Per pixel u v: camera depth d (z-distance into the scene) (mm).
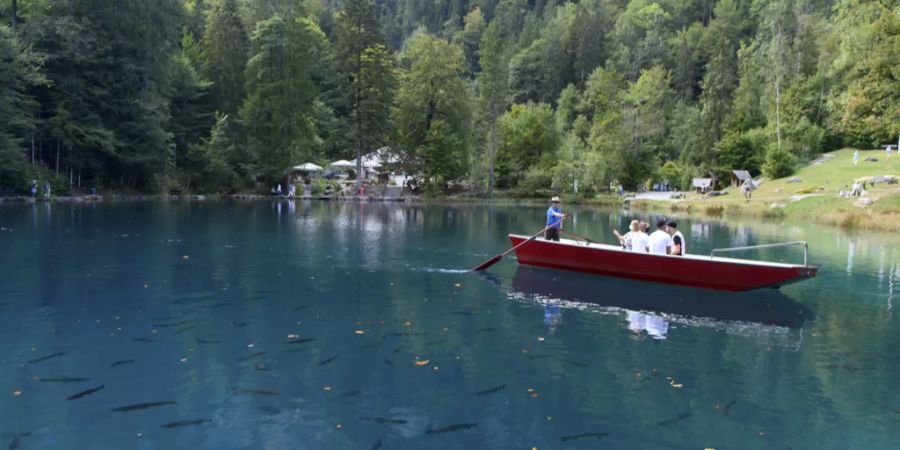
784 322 10289
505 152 59625
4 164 32094
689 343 8945
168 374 7176
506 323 9844
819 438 5809
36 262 14656
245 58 53031
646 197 51781
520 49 110125
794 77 64500
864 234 24797
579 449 5492
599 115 68938
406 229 24688
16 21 37719
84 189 39375
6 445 5383
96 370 7270
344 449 5430
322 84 70812
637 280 13586
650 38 96125
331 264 15383
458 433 5773
